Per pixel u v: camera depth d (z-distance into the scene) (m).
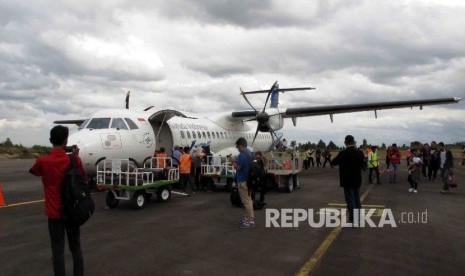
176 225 8.63
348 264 5.80
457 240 7.27
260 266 5.70
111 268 5.61
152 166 14.47
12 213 10.24
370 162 18.25
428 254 6.34
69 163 4.74
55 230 4.71
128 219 9.35
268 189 14.84
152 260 6.00
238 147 8.38
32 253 6.41
